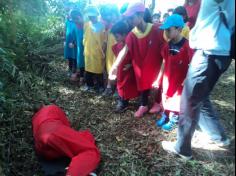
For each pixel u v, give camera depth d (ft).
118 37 13.15
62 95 15.31
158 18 18.65
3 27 15.76
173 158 10.58
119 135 12.05
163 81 12.10
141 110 13.24
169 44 11.59
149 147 11.24
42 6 19.31
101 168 10.21
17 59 16.80
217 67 8.82
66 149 9.96
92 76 15.70
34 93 15.11
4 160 10.48
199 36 8.79
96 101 14.78
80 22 15.80
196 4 15.24
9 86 14.73
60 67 18.57
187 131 9.83
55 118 10.96
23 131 12.12
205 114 10.71
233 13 8.38
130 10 11.86
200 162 10.27
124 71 13.03
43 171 10.05
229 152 10.57
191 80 9.02
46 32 21.68
